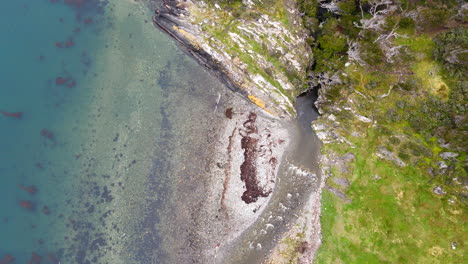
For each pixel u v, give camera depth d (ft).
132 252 101.14
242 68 101.65
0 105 103.81
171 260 99.96
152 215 101.65
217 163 101.45
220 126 102.89
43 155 103.30
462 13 84.38
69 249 101.50
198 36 102.42
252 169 100.48
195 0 101.40
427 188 91.20
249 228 99.30
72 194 102.78
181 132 103.50
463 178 87.51
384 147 94.43
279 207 99.45
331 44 92.63
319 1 91.76
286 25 97.25
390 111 92.79
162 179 102.42
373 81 93.76
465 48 83.30
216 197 100.53
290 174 100.63
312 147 101.50
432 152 89.86
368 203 94.43
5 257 100.12
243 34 99.86
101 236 101.71
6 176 102.53
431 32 88.79
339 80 96.89
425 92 89.97
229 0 98.53
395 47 90.38
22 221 101.71
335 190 97.45
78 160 103.30
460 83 86.38
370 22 88.74
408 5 87.10
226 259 98.84
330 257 94.73
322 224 96.89
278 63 100.42
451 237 88.63
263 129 102.12
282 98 102.06
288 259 97.09
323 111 101.45
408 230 91.04
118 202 102.42
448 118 87.71
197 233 100.01
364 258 92.43
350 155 97.50
